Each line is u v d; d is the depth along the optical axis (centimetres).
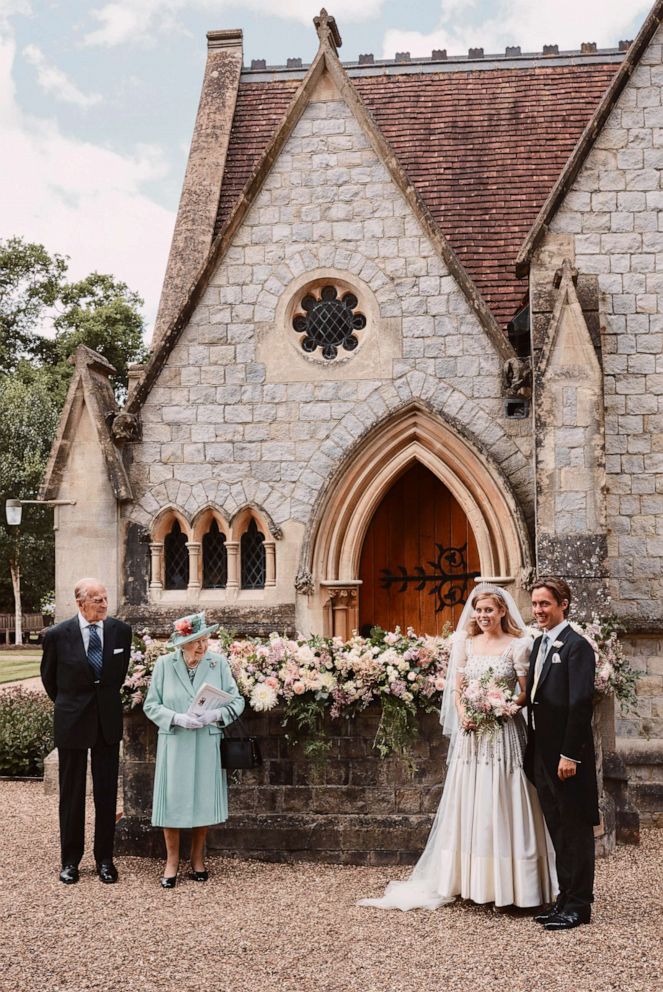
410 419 986
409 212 1005
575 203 964
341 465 979
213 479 1012
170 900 630
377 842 714
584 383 891
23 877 696
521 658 611
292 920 586
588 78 1330
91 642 698
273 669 739
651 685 935
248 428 1012
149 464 1021
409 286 997
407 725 719
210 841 735
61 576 1012
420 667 723
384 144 1010
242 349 1019
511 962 513
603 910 606
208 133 1327
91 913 604
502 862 591
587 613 865
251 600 995
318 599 984
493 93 1317
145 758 757
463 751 614
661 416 954
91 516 1011
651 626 928
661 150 966
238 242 1029
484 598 627
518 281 1090
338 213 1016
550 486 887
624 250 959
